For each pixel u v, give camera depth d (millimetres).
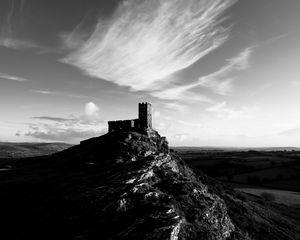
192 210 36188
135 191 37375
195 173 78062
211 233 32812
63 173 58469
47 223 31812
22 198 42406
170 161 57125
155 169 48500
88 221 30766
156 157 55562
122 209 32750
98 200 35188
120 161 59750
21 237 29844
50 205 36938
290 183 124625
